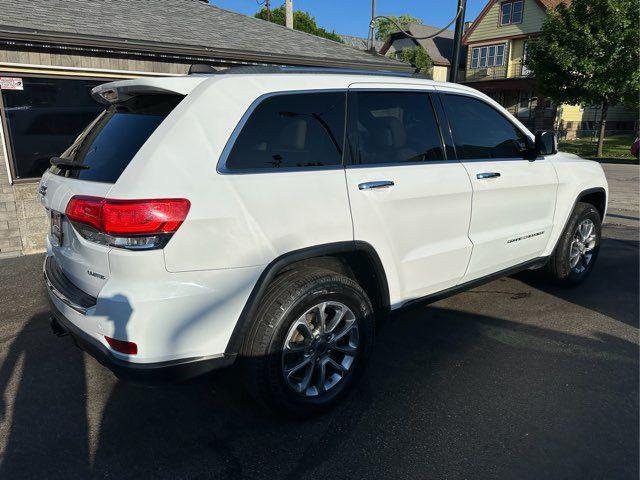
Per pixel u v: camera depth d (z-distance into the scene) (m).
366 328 2.92
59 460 2.51
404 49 35.50
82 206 2.32
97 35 6.50
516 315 4.22
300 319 2.62
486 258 3.71
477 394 3.05
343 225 2.76
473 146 3.62
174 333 2.28
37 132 6.50
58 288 2.62
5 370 3.38
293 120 2.70
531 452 2.53
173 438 2.68
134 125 2.54
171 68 7.47
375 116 3.07
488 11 32.72
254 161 2.52
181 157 2.31
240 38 9.04
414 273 3.21
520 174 3.86
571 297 4.63
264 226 2.47
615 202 10.02
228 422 2.82
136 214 2.16
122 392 3.12
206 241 2.30
